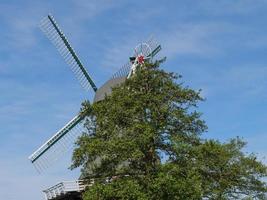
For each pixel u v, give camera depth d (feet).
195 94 106.63
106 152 99.50
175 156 101.30
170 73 108.37
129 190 93.30
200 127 105.50
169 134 102.17
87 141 103.71
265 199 132.77
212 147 119.85
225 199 124.06
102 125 104.17
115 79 167.12
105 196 95.50
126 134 100.68
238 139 135.23
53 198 147.02
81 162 103.45
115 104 104.12
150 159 101.09
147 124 99.04
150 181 96.37
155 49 166.40
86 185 116.26
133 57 163.73
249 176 131.03
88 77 181.47
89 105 108.27
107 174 102.94
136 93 105.19
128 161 101.30
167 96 105.40
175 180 94.17
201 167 113.80
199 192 96.68
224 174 126.31
